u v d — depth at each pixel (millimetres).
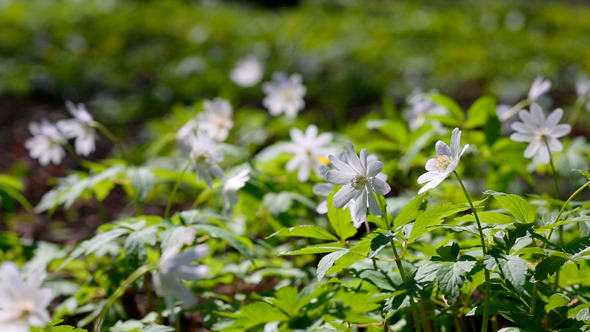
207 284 3314
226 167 5031
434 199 3168
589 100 3721
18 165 6562
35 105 8883
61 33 12320
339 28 14266
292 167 3498
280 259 3416
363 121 5523
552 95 9367
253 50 11883
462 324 2678
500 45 13055
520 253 2023
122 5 15359
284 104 4570
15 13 13250
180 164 5359
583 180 3273
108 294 2990
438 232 3045
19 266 3402
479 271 2088
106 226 2736
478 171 4496
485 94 9422
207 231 2535
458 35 13891
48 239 5070
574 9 19500
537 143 2609
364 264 2529
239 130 5953
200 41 12500
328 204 2291
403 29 14188
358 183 2080
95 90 9828
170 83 9914
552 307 2213
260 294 2859
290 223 3273
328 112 8586
